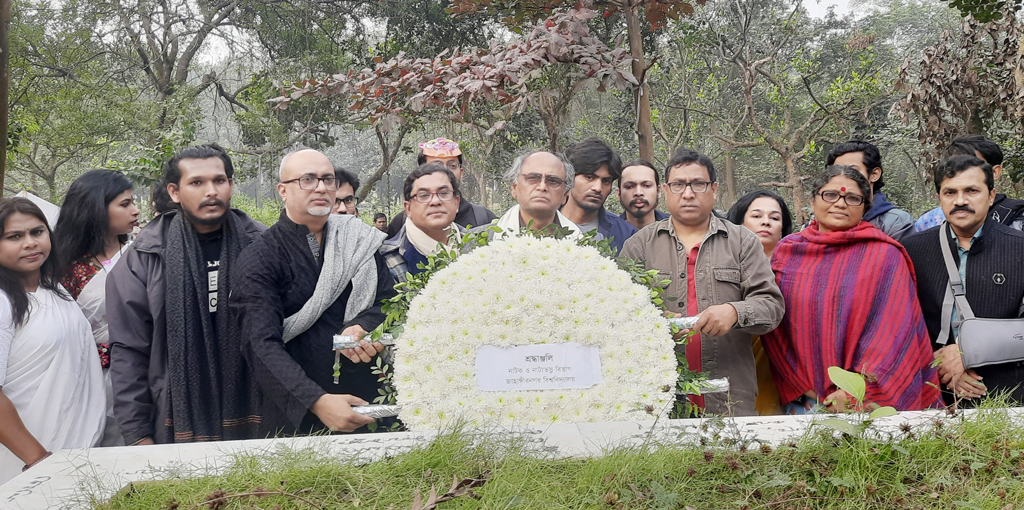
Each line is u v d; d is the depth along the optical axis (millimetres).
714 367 2564
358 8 15672
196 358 2605
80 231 2953
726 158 21562
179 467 1806
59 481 1753
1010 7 5773
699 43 13648
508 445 1835
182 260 2645
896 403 2340
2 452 2523
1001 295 2588
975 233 2693
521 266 2256
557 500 1567
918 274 2775
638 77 5508
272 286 2443
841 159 3512
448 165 4211
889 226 3414
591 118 17656
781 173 20297
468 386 2146
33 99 14203
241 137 15859
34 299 2537
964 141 3307
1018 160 6488
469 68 4891
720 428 1891
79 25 14758
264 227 2918
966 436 1825
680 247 2732
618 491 1612
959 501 1521
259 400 2650
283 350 2354
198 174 2625
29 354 2459
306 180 2465
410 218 3121
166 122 14586
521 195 2961
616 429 1973
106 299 2686
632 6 5523
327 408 2188
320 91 5383
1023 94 5844
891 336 2416
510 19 6008
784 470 1707
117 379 2609
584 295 2223
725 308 2334
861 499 1573
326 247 2551
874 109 14578
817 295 2529
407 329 2191
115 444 2861
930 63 6340
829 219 2607
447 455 1769
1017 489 1570
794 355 2582
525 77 4691
